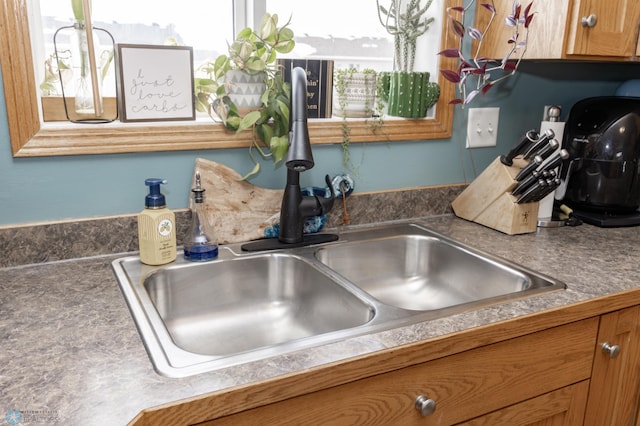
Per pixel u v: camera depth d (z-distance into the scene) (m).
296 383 0.73
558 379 1.03
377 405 0.82
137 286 1.03
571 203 1.64
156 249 1.13
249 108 1.30
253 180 1.36
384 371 0.80
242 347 1.12
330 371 0.75
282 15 1.48
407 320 0.90
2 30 1.04
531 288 1.06
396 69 1.63
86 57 1.16
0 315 0.90
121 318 0.89
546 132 1.33
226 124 1.28
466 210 1.57
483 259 1.25
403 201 1.57
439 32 1.53
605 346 1.08
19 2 1.05
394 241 1.42
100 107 1.20
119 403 0.65
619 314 1.08
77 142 1.14
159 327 0.85
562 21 1.31
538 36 1.39
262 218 1.34
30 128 1.10
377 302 0.98
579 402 1.08
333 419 0.79
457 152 1.65
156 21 1.34
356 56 1.63
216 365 0.74
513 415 0.99
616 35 1.38
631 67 1.94
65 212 1.17
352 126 1.44
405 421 0.86
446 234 1.43
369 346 0.81
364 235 1.41
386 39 1.66
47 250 1.15
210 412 0.68
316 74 1.40
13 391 0.67
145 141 1.20
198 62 1.41
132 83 1.18
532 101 1.75
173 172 1.27
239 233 1.32
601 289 1.05
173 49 1.21
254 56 1.27
